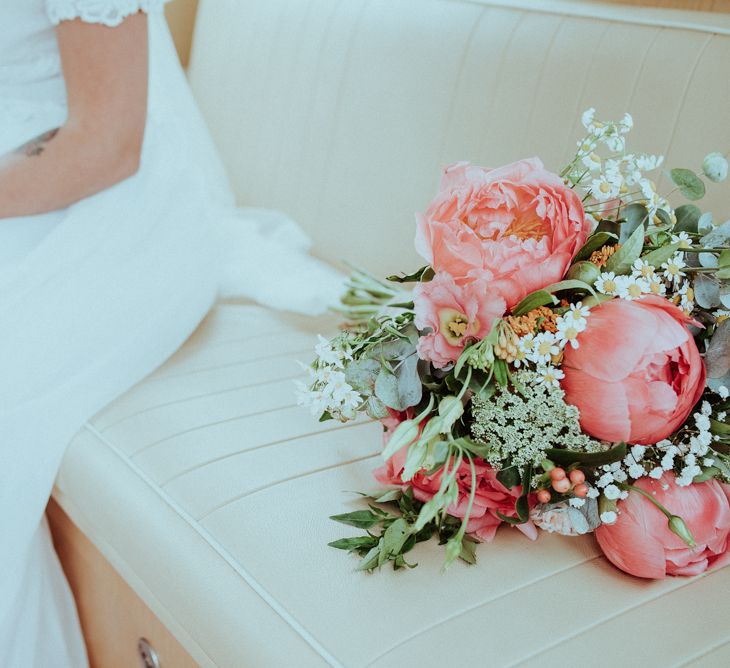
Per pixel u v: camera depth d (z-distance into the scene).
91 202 1.03
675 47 0.93
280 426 0.90
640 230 0.67
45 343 0.95
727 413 0.72
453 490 0.64
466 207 0.68
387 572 0.69
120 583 0.96
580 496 0.66
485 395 0.65
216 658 0.69
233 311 1.24
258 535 0.73
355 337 0.75
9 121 1.04
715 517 0.69
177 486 0.81
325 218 1.39
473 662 0.60
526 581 0.69
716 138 0.87
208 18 1.70
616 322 0.63
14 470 0.90
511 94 1.08
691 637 0.64
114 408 0.96
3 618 0.91
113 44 0.95
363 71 1.30
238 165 1.60
